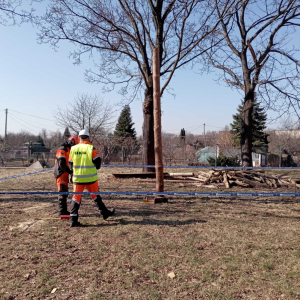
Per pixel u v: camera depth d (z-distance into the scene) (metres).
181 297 3.24
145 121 15.20
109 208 7.15
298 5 14.91
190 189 11.20
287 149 27.73
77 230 5.61
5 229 5.65
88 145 6.15
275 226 5.98
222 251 4.56
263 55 16.08
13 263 4.09
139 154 33.69
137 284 3.52
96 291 3.35
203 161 29.45
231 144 38.78
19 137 52.88
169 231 5.56
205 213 7.06
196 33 13.79
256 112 35.53
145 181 13.13
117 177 14.31
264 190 11.20
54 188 11.45
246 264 4.09
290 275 3.73
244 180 11.93
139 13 14.53
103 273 3.81
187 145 38.44
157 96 8.27
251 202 8.56
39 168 22.09
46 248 4.67
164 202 8.34
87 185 6.16
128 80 16.69
